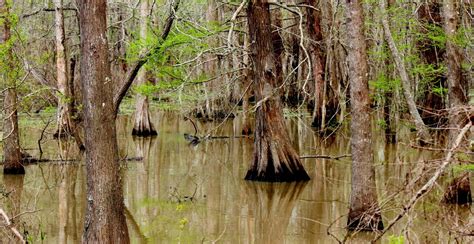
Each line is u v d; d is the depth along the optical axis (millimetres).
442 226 7773
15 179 18250
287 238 11641
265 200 15117
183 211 14008
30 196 15875
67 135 25062
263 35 17578
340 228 11844
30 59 19391
